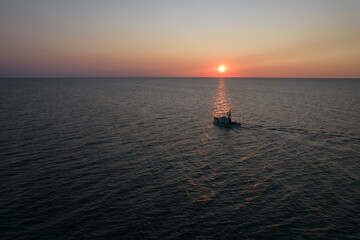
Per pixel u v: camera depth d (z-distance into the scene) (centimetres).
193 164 3731
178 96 14175
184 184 3092
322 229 2236
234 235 2159
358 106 9588
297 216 2428
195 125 6291
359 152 4219
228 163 3778
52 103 9750
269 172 3447
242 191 2920
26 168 3466
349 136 5191
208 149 4425
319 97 13450
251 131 5706
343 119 6950
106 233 2167
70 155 3997
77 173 3350
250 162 3816
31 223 2283
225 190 2945
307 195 2823
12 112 7506
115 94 14662
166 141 4862
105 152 4172
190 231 2206
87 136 5072
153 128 5891
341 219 2378
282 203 2659
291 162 3806
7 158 3800
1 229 2183
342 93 16400
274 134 5441
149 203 2653
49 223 2289
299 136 5250
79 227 2241
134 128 5844
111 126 5984
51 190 2889
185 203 2659
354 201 2689
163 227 2259
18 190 2866
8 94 13412
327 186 3031
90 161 3769
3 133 5153
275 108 9225
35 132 5288
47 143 4566
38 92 15075
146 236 2136
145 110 8481
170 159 3919
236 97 13838
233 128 5981
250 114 7888
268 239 2111
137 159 3894
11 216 2375
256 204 2644
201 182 3148
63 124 6072
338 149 4388
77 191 2880
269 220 2370
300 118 7138
